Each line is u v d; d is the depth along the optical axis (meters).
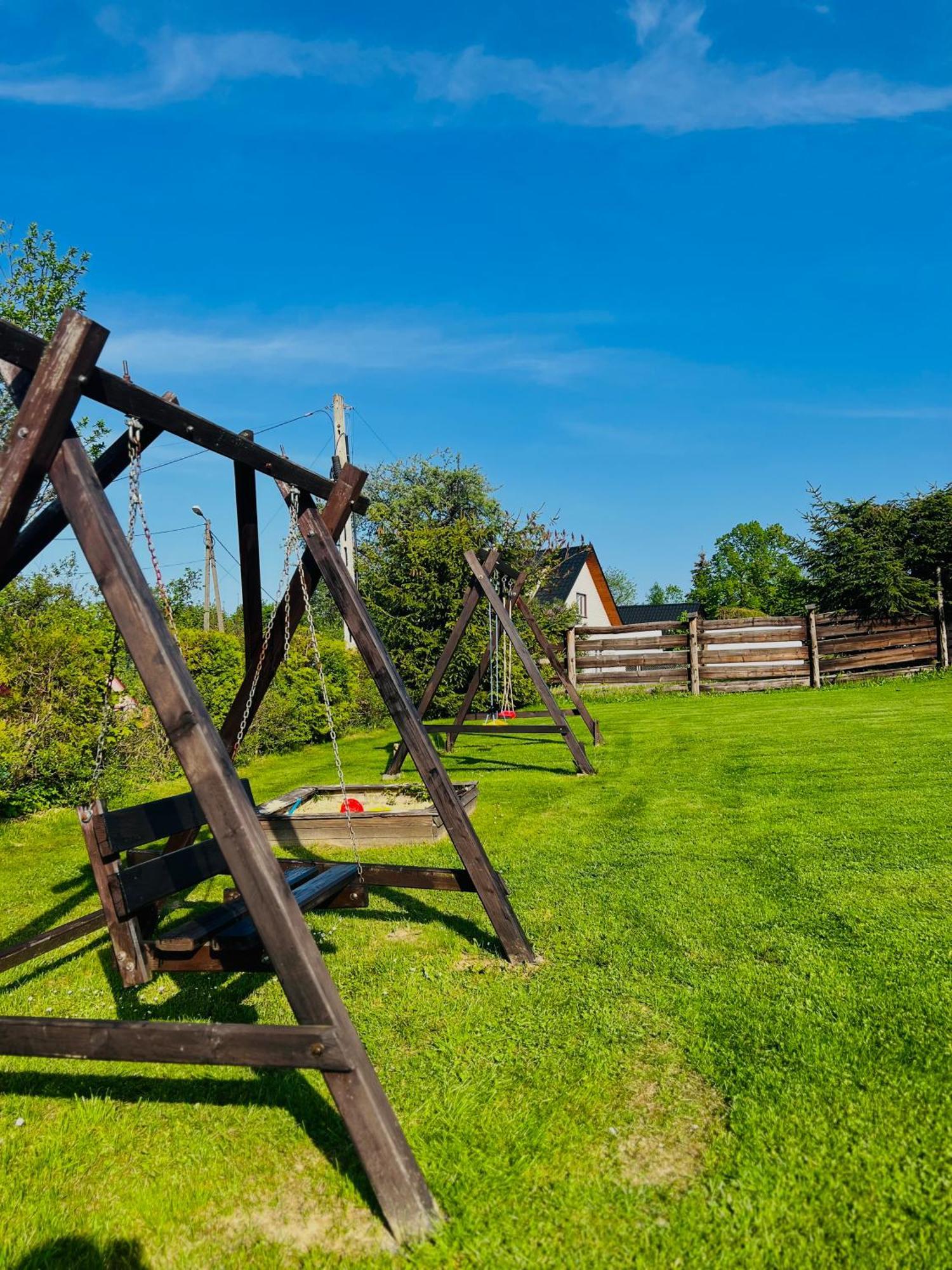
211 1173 2.39
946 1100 2.46
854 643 17.80
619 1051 2.90
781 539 56.34
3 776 7.46
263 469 3.66
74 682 8.20
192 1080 2.93
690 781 7.89
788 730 11.10
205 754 2.29
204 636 11.43
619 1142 2.40
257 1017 3.45
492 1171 2.30
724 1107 2.54
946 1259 1.90
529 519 20.73
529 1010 3.25
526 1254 2.00
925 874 4.54
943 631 17.36
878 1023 2.94
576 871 5.07
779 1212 2.08
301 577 4.41
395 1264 2.01
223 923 3.26
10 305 8.85
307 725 13.17
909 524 17.67
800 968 3.44
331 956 3.95
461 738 12.62
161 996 3.69
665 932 3.96
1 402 7.71
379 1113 2.14
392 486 29.69
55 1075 3.01
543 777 8.70
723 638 18.19
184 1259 2.06
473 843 3.81
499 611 8.93
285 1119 2.65
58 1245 2.13
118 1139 2.58
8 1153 2.54
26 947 3.57
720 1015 3.09
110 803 8.23
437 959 3.85
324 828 6.02
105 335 2.51
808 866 4.82
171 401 3.11
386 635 17.39
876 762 8.12
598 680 19.14
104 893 3.06
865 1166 2.22
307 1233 2.14
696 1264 1.94
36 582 10.25
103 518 2.40
